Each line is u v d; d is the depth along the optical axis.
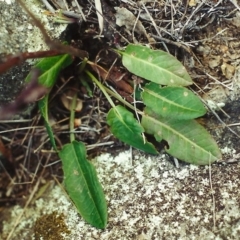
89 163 0.28
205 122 0.28
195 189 0.27
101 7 0.28
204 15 0.28
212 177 0.27
